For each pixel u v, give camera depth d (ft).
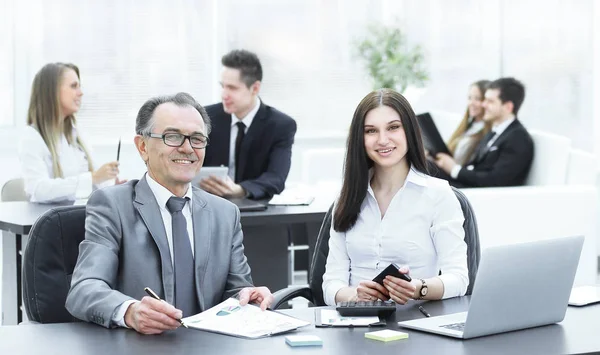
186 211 9.78
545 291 8.38
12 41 23.25
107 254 9.21
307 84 25.48
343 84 25.67
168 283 9.42
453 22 25.66
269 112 17.53
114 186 9.72
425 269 10.61
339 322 8.53
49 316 9.92
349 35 25.54
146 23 24.17
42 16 23.45
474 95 22.04
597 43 25.30
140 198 9.56
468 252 10.73
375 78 24.64
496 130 21.33
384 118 10.32
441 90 25.77
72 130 17.34
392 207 10.61
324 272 11.12
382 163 10.36
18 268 14.64
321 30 25.45
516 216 18.89
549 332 8.29
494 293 8.02
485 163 21.26
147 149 9.56
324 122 25.67
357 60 25.57
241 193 16.43
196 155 9.55
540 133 21.20
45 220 10.03
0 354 7.57
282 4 25.17
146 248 9.41
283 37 25.26
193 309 9.56
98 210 9.46
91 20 23.76
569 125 25.48
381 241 10.62
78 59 23.77
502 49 25.64
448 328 8.27
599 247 23.43
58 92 16.76
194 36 24.52
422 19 25.62
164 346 7.78
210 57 24.70
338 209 10.72
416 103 24.62
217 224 9.91
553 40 25.39
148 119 9.54
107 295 8.61
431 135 22.04
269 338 8.04
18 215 14.35
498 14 25.59
